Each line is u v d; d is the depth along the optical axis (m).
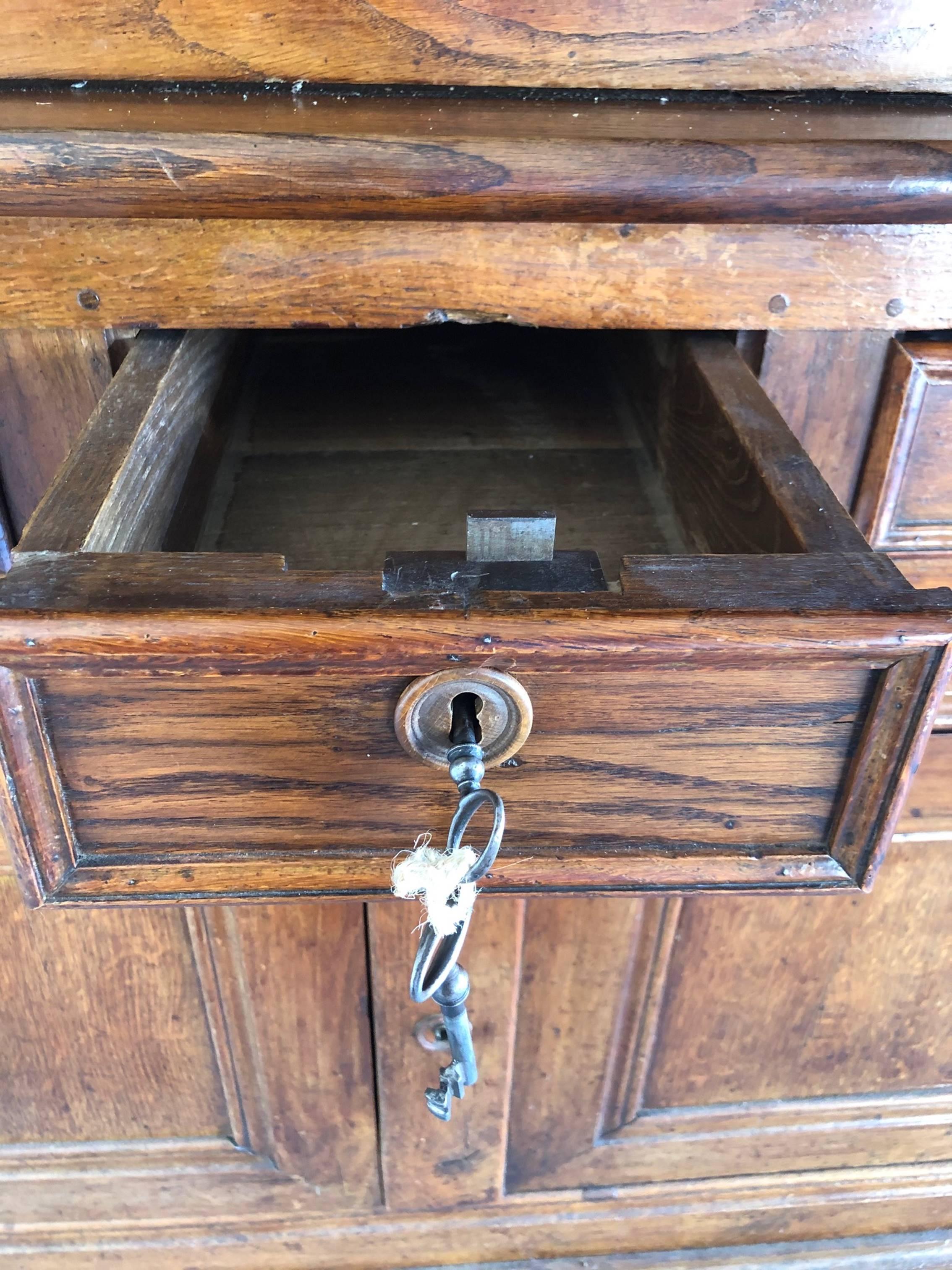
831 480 0.69
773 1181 0.88
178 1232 0.87
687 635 0.39
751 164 0.48
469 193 0.49
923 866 0.71
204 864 0.47
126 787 0.44
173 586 0.40
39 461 0.66
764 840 0.48
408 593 0.40
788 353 0.64
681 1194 0.88
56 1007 0.72
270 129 0.48
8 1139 0.80
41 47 0.55
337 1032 0.74
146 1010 0.73
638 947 0.72
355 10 0.54
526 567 0.43
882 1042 0.80
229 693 0.41
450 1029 0.53
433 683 0.40
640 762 0.45
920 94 0.59
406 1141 0.81
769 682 0.42
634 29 0.56
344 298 0.58
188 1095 0.78
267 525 0.64
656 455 0.71
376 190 0.48
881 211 0.50
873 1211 0.91
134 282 0.57
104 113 0.51
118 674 0.40
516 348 0.90
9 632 0.38
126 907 0.47
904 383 0.64
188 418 0.61
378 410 0.79
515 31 0.56
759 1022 0.78
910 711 0.42
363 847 0.47
